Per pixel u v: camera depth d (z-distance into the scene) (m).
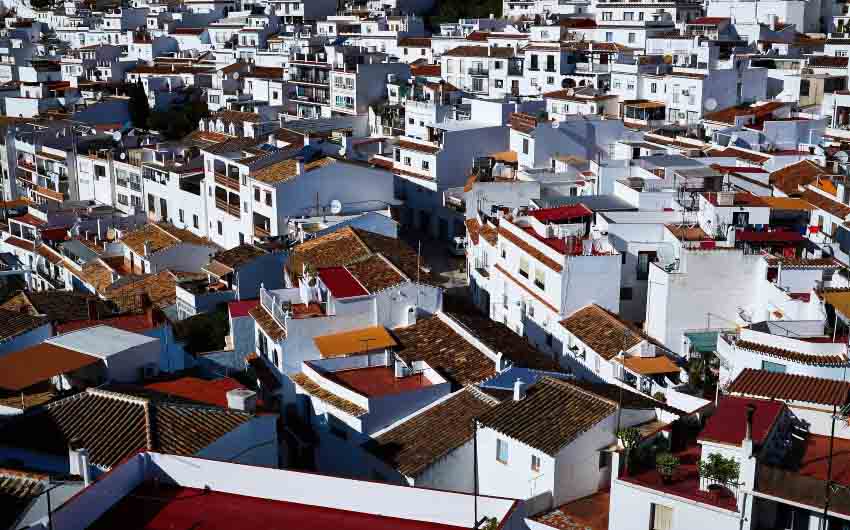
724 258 67.56
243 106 160.12
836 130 114.06
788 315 61.34
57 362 53.22
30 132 138.62
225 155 108.38
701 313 68.19
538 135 109.94
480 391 53.47
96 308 72.19
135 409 45.56
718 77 128.25
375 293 63.59
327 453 56.56
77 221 112.31
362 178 99.81
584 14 195.62
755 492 35.50
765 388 44.25
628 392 51.06
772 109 124.44
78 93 175.38
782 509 36.19
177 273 92.25
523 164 112.44
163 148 124.00
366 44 199.00
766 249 69.62
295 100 161.75
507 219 82.81
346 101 151.75
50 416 45.91
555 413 46.66
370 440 52.78
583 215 78.19
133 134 137.38
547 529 39.84
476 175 106.19
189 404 47.19
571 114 126.56
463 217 109.31
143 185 120.50
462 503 39.00
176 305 85.06
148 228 101.00
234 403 47.88
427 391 55.19
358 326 63.47
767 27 163.50
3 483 40.53
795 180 90.12
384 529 38.25
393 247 76.25
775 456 38.50
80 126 145.12
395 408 54.50
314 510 39.53
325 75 156.88
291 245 86.44
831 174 90.69
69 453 42.12
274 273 84.19
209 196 109.56
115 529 37.91
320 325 62.47
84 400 46.78
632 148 109.06
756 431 38.56
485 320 66.62
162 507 39.34
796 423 42.28
